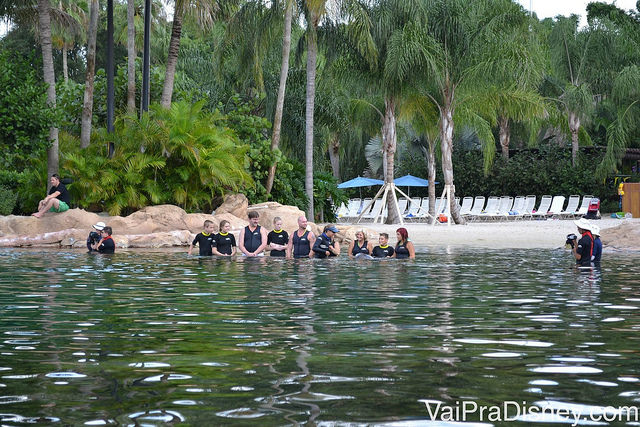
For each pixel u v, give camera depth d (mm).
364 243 15539
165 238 20375
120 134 24719
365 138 49125
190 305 8055
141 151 24375
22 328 6500
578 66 44625
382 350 5449
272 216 23312
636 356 5234
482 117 35375
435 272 12109
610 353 5348
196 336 6078
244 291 9438
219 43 31547
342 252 17672
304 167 32156
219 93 33938
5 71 23156
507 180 43906
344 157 50031
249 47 29078
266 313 7438
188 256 15750
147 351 5434
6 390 4285
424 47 28969
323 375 4633
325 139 35406
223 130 26094
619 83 41531
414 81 30062
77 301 8422
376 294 9102
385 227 29625
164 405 3947
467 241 21531
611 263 13984
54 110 23453
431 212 34844
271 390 4254
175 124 24234
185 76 36188
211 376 4605
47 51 23906
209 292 9312
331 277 11219
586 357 5207
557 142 46625
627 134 41844
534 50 30656
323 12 26469
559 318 7094
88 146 24891
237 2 27188
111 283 10414
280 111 28203
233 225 22375
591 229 13969
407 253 15234
